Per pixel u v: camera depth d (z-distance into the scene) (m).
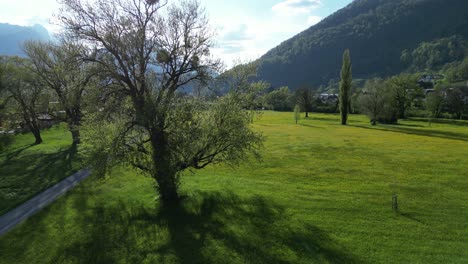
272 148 44.50
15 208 20.48
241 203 21.03
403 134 60.94
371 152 40.78
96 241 15.99
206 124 18.45
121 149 17.81
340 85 86.69
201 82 19.38
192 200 21.34
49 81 42.97
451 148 43.41
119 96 18.16
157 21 18.00
